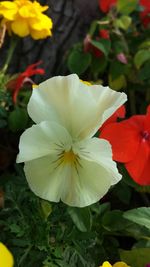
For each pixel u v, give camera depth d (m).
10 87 0.21
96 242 0.18
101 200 0.21
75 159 0.15
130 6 0.25
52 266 0.16
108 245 0.19
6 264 0.13
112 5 0.26
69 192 0.15
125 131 0.17
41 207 0.16
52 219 0.17
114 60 0.25
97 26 0.25
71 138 0.15
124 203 0.21
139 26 0.27
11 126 0.20
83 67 0.24
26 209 0.17
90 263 0.17
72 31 0.26
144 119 0.18
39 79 0.25
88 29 0.26
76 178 0.15
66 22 0.26
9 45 0.25
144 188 0.19
